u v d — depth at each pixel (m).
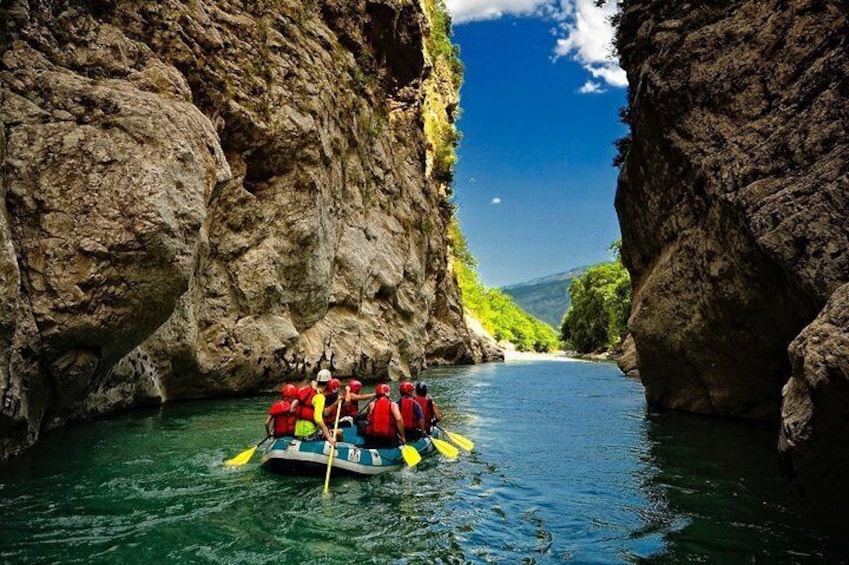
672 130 9.98
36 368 7.69
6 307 6.66
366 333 19.77
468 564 4.88
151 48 12.89
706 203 9.55
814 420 4.32
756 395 10.79
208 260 14.07
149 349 11.97
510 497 6.81
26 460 7.49
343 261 19.44
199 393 13.80
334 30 21.66
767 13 8.82
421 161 29.41
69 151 8.32
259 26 16.59
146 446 8.65
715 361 10.93
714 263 9.52
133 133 9.14
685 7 10.40
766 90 8.48
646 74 10.58
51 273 7.82
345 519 5.96
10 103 8.21
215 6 15.28
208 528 5.56
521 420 12.55
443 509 6.34
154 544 5.14
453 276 37.97
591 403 15.50
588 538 5.46
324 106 18.08
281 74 16.59
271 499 6.50
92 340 8.40
